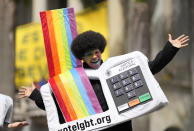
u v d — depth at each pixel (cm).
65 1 2384
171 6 2053
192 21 2036
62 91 496
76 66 514
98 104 488
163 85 2116
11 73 1514
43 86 507
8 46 1519
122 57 489
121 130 490
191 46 2055
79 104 491
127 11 1645
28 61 2138
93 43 494
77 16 1803
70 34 528
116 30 1659
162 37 2028
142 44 1636
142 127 1620
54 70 522
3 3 1527
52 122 498
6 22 1528
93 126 483
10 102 583
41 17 533
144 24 1630
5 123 583
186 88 2056
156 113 2072
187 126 2048
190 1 2056
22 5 2288
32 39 2128
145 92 474
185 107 2058
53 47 526
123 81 481
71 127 489
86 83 494
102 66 491
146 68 478
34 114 2145
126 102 477
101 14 1777
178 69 2102
